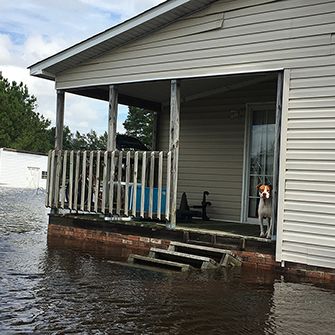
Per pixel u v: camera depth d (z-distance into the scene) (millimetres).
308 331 4363
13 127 40094
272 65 6996
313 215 6469
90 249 8320
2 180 32500
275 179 6871
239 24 7398
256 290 5750
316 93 6547
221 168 10430
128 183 8719
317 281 6270
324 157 6426
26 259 7262
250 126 10047
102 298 5250
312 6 6656
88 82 9344
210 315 4762
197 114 10898
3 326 4266
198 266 7207
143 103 11375
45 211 16125
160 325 4438
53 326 4316
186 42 8000
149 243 8258
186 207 9828
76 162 9445
